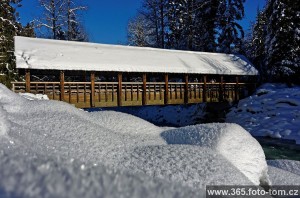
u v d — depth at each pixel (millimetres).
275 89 21125
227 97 21484
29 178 808
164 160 3150
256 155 4145
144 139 4719
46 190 721
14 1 18938
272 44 22797
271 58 22875
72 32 30438
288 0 22047
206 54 23281
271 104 18750
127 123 5566
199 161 3166
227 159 3506
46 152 2549
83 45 17703
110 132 4523
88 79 23297
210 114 22016
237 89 22031
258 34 31578
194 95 19688
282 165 6484
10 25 18562
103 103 15828
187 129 5027
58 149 2984
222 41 27875
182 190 1048
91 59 15758
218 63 21766
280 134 14898
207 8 28062
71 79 23172
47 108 5102
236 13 26969
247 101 20875
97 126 4645
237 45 28125
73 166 1102
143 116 25375
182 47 30281
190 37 29250
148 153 3412
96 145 3607
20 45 15062
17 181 774
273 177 4980
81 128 4152
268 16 24484
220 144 4031
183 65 19047
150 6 32219
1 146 2107
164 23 32312
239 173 3135
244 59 24375
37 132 3539
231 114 20797
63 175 898
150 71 17000
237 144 4172
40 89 14211
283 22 22141
